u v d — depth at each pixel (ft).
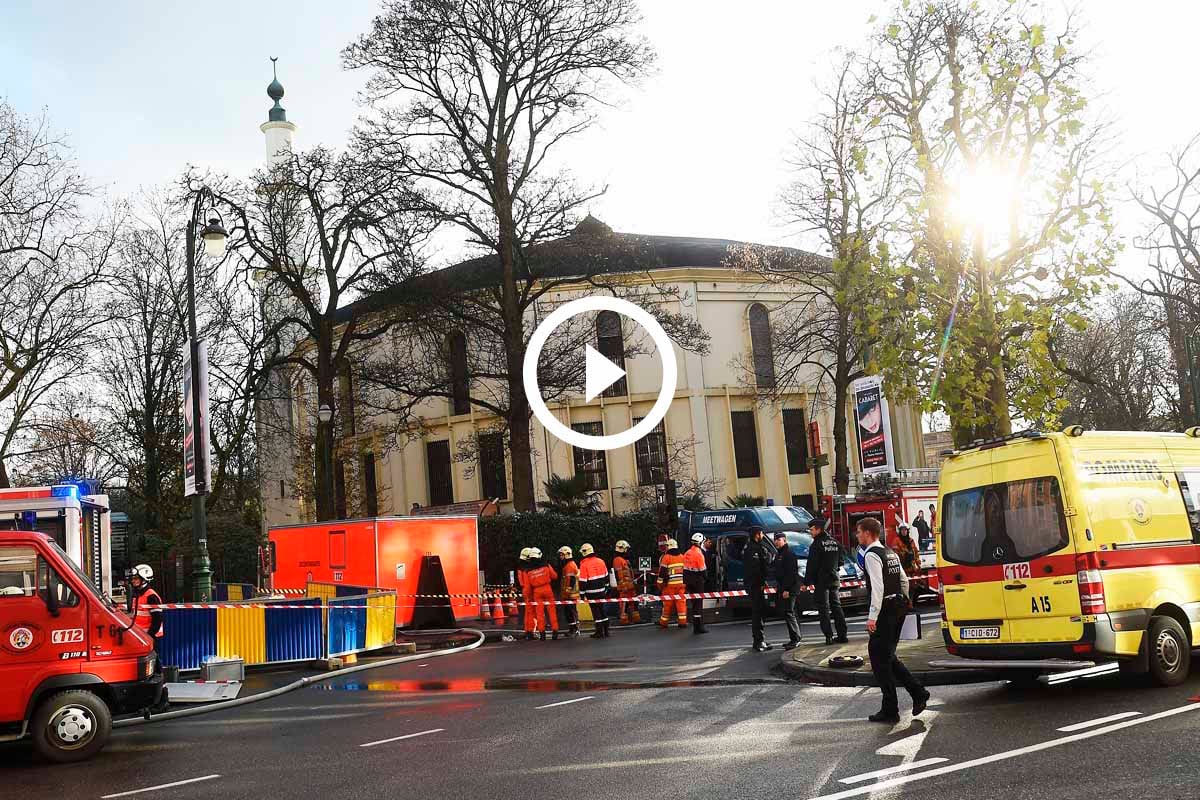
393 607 66.90
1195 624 35.14
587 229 107.04
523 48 103.65
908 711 32.65
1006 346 49.16
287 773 28.22
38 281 107.65
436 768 27.50
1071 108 47.57
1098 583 33.12
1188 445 37.96
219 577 165.17
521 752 29.14
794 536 79.56
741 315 157.07
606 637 69.05
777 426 156.46
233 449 124.57
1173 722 27.14
